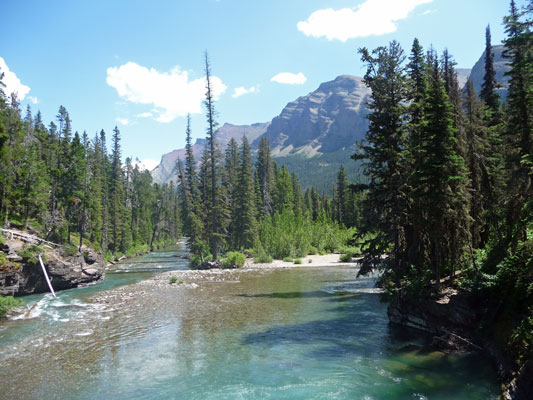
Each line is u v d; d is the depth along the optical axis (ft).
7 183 122.62
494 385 37.60
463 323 50.52
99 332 59.21
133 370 43.50
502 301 47.29
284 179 287.07
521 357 36.45
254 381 40.24
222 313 71.97
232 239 208.33
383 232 64.64
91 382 40.11
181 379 40.88
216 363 45.75
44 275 99.45
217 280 115.75
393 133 62.64
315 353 49.32
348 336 56.95
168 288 100.48
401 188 61.31
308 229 221.66
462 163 54.24
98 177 216.33
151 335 57.47
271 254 183.93
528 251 46.78
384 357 47.42
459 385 38.09
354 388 38.06
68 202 160.04
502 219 61.21
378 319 67.46
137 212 310.24
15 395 36.88
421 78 72.95
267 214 259.60
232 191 231.71
